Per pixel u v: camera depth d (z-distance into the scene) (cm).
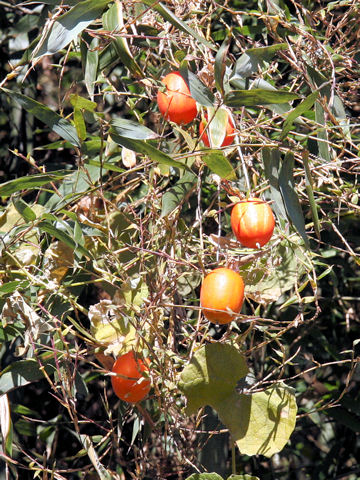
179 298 136
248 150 135
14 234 128
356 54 143
